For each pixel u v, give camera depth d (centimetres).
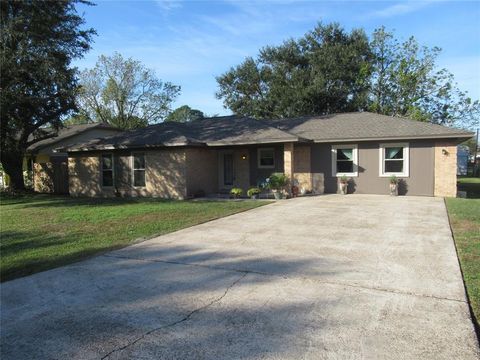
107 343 345
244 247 684
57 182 2227
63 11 1753
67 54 1822
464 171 4175
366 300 421
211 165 1817
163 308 420
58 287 501
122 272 558
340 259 587
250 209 1183
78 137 2645
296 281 492
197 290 473
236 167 1844
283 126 1967
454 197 1478
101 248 705
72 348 338
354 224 879
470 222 869
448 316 376
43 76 1661
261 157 1789
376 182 1623
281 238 749
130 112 4022
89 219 1046
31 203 1566
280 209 1166
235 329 362
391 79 3181
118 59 3884
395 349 317
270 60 3738
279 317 385
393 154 1592
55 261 625
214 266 572
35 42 1673
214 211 1139
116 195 1841
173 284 499
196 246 704
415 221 903
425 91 3086
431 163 1526
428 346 321
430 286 459
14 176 2070
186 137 1634
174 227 891
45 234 851
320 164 1719
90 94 3838
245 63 3872
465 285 460
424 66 3061
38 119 1858
